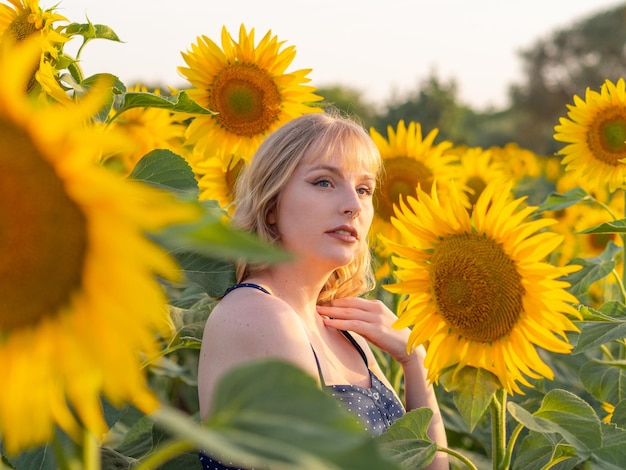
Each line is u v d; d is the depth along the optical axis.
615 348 4.49
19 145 0.99
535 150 54.28
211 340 2.65
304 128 2.94
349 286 3.34
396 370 3.98
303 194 2.90
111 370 1.02
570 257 6.52
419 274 2.69
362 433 0.96
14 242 1.00
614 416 3.06
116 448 3.22
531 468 2.84
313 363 2.69
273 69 4.45
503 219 2.58
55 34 2.81
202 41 4.43
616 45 55.78
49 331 1.04
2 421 1.07
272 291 2.92
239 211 3.03
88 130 1.04
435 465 3.14
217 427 0.98
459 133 33.81
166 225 0.91
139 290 0.99
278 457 0.92
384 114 31.75
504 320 2.58
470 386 2.58
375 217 4.80
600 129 4.64
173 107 2.94
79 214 1.00
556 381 3.99
